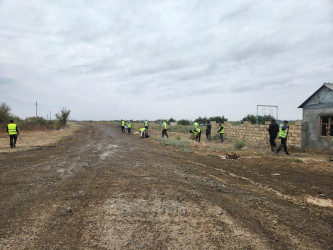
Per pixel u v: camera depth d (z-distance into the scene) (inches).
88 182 230.2
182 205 169.8
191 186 220.8
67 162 340.8
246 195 200.1
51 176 255.1
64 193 195.8
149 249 111.9
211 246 115.4
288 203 183.5
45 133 1081.4
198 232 129.7
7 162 339.9
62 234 126.2
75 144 607.5
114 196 187.0
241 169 311.9
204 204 173.6
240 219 148.9
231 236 126.1
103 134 1053.2
